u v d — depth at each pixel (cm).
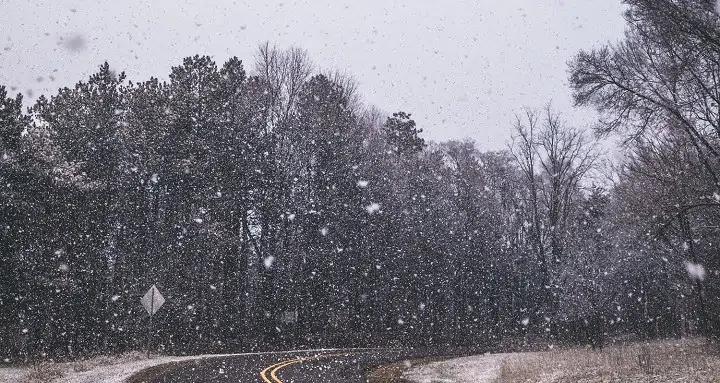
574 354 2280
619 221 2369
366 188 4009
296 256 3819
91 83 3288
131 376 1731
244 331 3762
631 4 1708
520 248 5091
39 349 2667
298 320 4038
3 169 2627
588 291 2986
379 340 4059
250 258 4106
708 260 2084
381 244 4116
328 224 3841
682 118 1747
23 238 2645
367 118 4722
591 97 1923
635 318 3325
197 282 3331
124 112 3372
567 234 3784
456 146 5347
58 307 2719
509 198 5369
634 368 1550
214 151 3450
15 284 2575
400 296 4378
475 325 4866
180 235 3350
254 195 3694
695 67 1698
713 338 2039
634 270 2853
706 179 1869
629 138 1922
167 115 3300
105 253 3131
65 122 3109
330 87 4134
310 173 3981
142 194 3472
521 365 1991
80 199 2898
